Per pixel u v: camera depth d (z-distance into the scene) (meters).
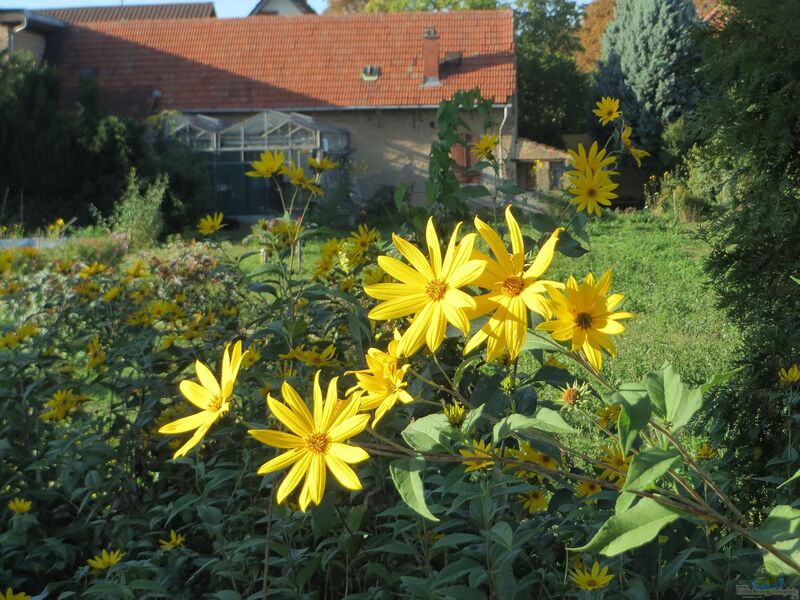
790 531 1.43
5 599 2.78
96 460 3.53
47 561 3.47
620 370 7.18
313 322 3.54
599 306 1.48
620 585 2.43
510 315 1.51
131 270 4.82
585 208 2.82
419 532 2.67
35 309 5.75
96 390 4.27
